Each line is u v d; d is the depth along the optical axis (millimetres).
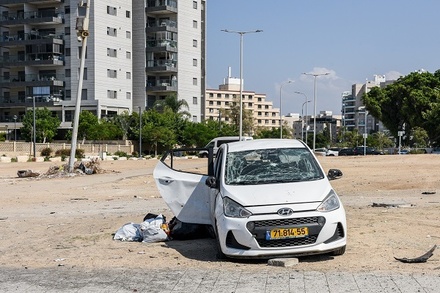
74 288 6809
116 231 11570
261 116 177125
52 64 77938
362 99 84375
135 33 84750
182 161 51125
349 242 9328
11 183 27547
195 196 10008
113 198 19859
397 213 12773
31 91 80000
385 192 19078
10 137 80812
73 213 15648
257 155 9250
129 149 73750
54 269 8062
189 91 88750
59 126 76500
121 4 80375
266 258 7875
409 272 7066
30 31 80375
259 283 6719
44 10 80562
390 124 82375
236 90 172750
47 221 13961
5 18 81188
